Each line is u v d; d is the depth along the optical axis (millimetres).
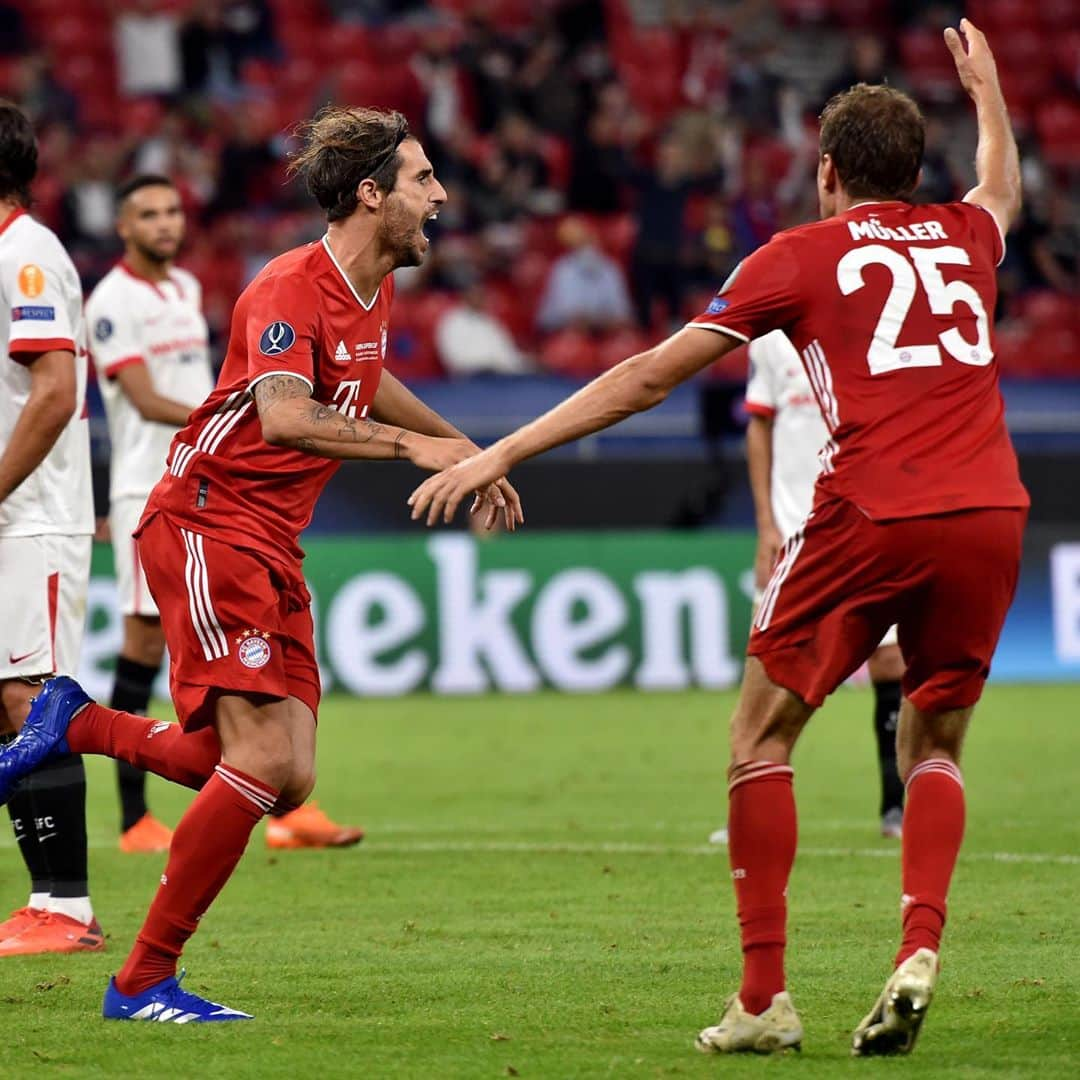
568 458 49062
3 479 17516
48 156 60938
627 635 47594
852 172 14453
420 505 13805
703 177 63344
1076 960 17203
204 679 15117
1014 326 63062
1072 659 49219
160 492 15617
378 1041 14156
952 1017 14812
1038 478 49281
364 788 32094
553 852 24984
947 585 13578
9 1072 13234
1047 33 76562
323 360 15109
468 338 58844
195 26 68438
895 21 76750
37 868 18281
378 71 69312
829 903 20750
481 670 46875
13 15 68375
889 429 13609
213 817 14891
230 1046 13992
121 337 26891
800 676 13828
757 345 27312
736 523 49719
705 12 75562
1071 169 71812
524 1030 14547
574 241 61031
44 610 18469
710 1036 13609
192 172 62125
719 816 28453
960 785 14164
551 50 67562
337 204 15125
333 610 46000
